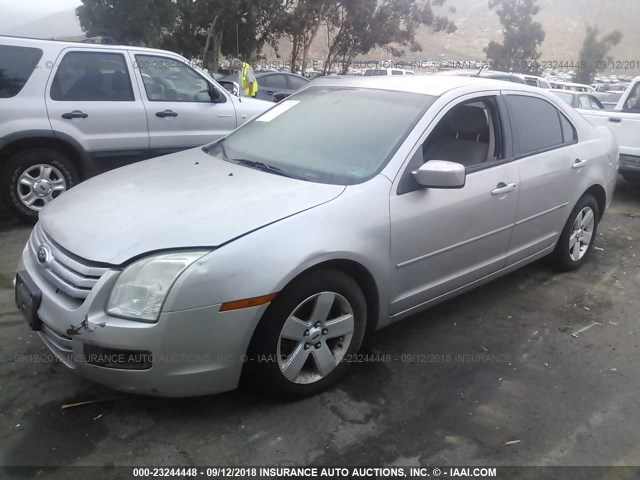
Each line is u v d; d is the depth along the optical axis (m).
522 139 4.09
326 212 2.89
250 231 2.66
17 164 5.53
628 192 8.34
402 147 3.31
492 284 4.64
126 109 6.08
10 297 4.02
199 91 6.75
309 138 3.64
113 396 2.95
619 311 4.24
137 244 2.57
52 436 2.64
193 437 2.68
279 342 2.76
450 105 3.60
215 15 27.81
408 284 3.35
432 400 3.05
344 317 3.02
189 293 2.48
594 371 3.41
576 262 4.93
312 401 2.98
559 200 4.40
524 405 3.04
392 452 2.64
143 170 3.58
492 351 3.58
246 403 2.94
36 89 5.55
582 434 2.83
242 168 3.45
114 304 2.51
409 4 34.41
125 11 25.92
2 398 2.89
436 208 3.35
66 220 2.90
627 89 8.12
